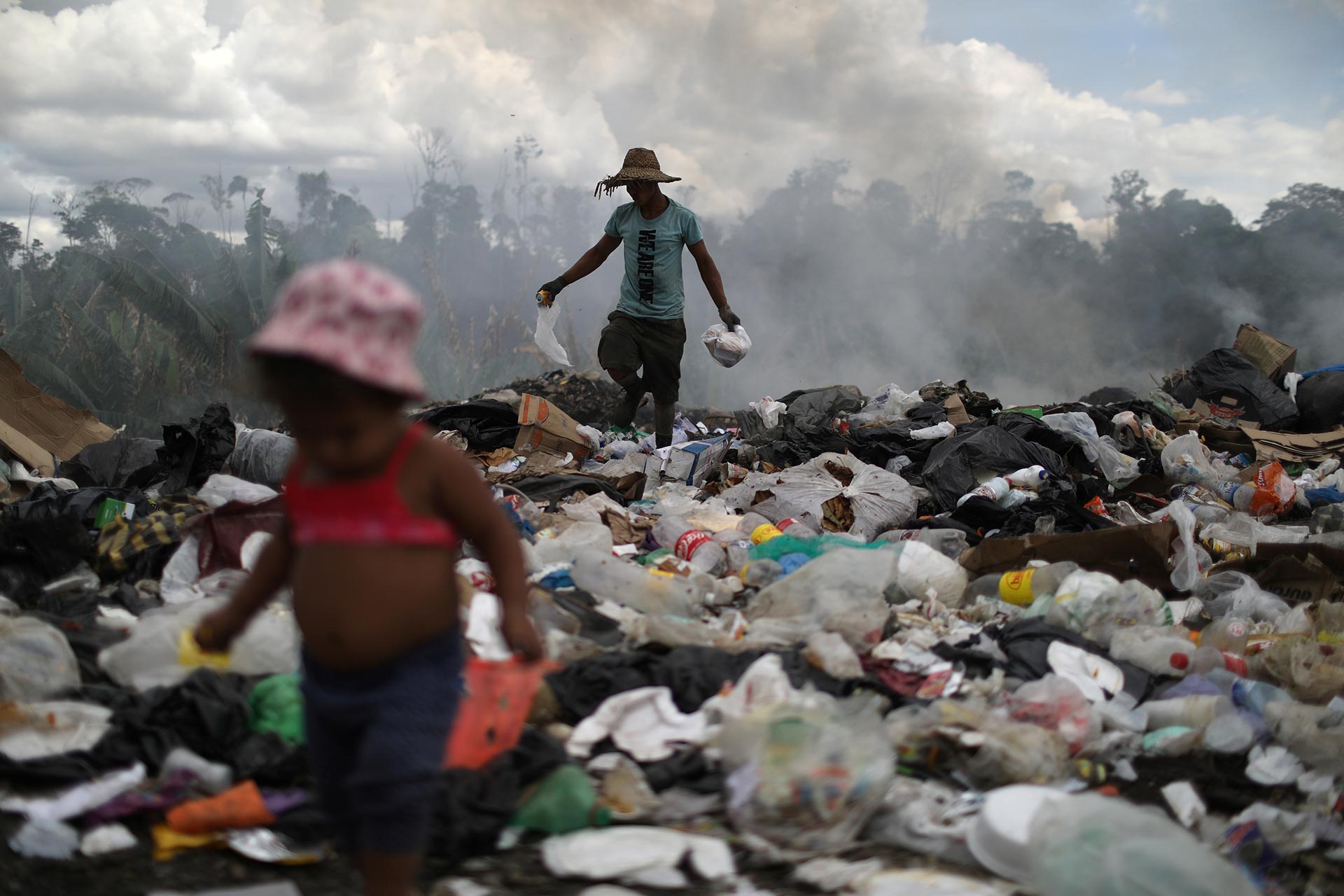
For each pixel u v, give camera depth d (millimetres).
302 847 2361
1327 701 3375
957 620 3928
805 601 3684
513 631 1895
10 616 3336
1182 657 3410
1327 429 8688
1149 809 2607
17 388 6570
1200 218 65625
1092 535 4422
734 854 2400
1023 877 2305
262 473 5598
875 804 2508
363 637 1842
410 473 1824
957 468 6055
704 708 2885
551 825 2457
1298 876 2518
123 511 4727
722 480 6480
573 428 7020
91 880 2232
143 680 2982
